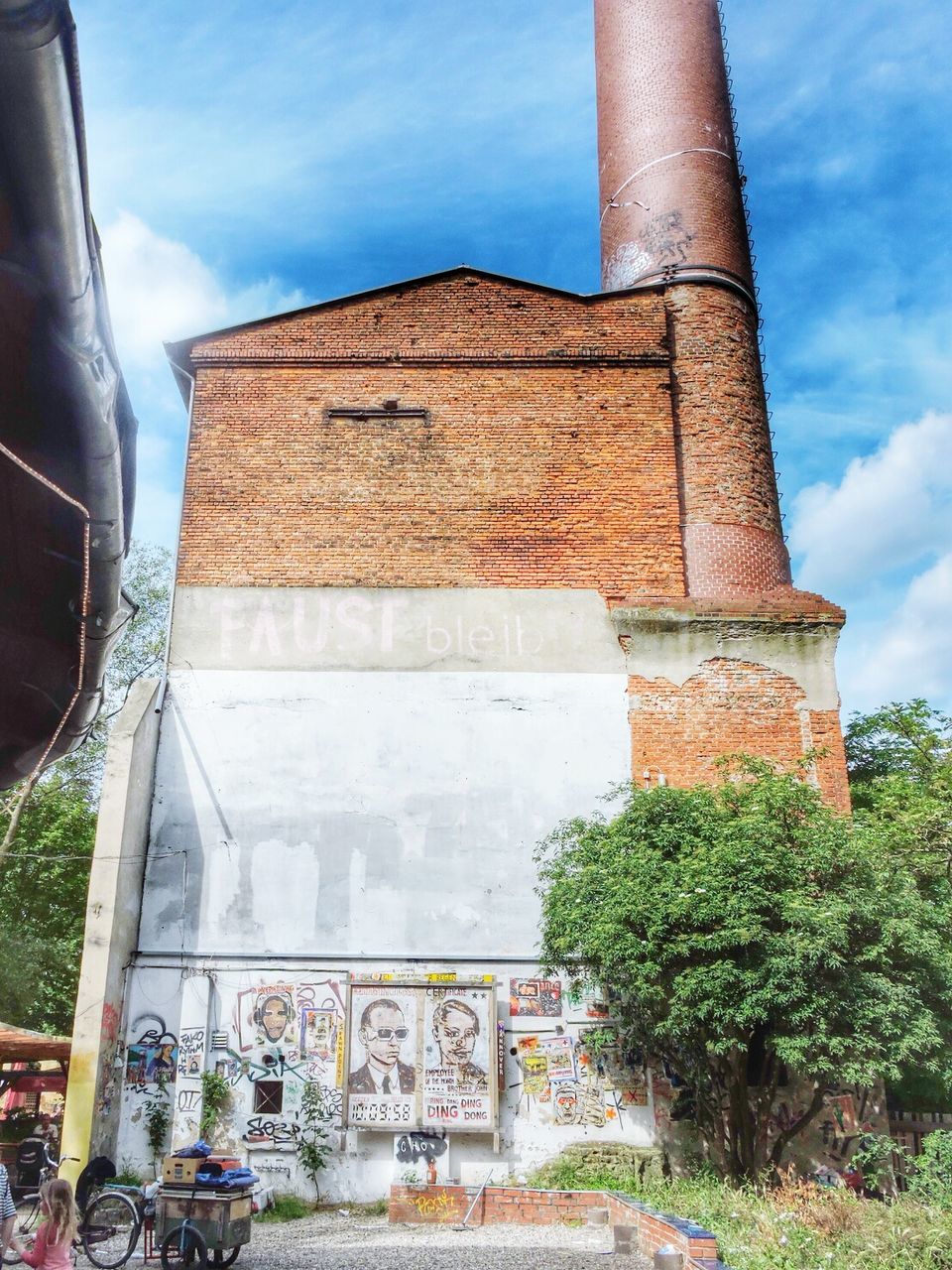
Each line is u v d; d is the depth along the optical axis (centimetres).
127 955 1448
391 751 1573
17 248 263
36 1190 1302
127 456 366
